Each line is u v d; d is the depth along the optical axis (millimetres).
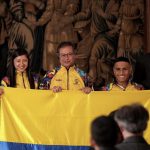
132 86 7195
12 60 7203
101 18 10016
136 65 7789
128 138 4152
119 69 7125
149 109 6762
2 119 6664
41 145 6621
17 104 6727
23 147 6605
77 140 6664
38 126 6684
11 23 9852
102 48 9969
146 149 4105
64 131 6688
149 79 7664
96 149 3928
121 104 6781
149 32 10000
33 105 6738
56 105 6762
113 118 4082
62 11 9961
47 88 7227
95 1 10016
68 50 7281
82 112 6750
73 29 9953
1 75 9609
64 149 6645
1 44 9750
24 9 9898
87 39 9969
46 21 9922
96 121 3938
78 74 7359
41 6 9930
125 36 10031
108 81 9891
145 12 10023
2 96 6727
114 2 10008
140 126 4133
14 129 6645
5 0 9852
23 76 7191
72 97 6797
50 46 9875
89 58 9945
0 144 6594
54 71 7359
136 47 10016
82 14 9984
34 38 9852
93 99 6797
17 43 9820
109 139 3887
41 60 9836
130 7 10031
